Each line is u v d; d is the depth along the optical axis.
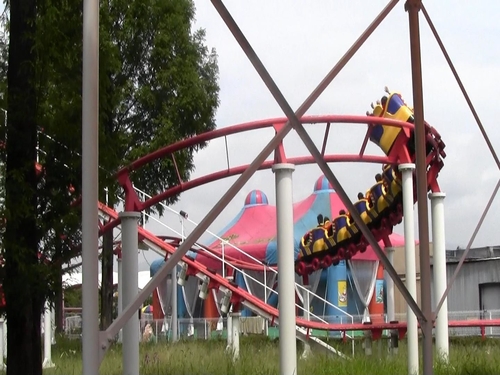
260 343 23.12
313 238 27.33
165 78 23.41
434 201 17.77
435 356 16.55
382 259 8.93
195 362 16.55
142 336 30.12
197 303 38.34
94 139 6.43
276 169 12.80
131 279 13.55
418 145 9.28
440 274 17.38
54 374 15.92
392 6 8.77
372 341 21.12
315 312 32.84
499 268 30.88
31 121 9.88
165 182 23.95
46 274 9.46
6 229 9.45
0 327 18.05
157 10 23.28
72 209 9.91
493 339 23.67
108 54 10.52
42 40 9.85
